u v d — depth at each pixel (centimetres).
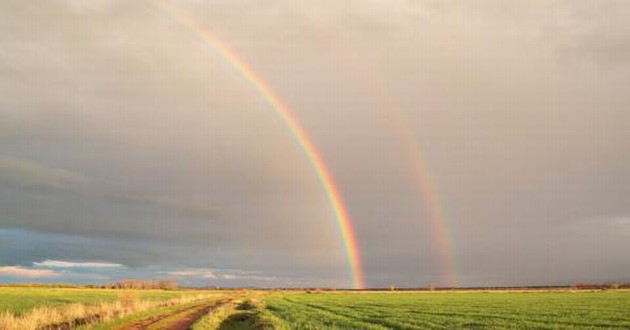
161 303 7381
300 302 9444
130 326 4003
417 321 5034
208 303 8356
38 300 9206
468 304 8400
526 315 5841
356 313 6200
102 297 10906
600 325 4719
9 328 3512
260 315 5588
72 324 4041
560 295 12644
